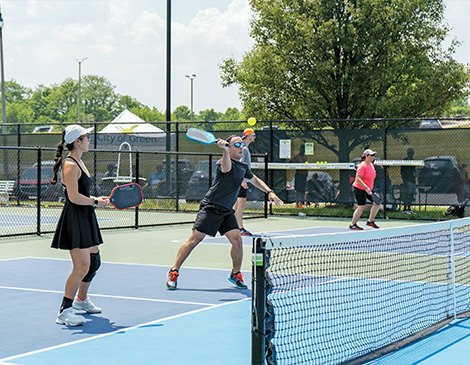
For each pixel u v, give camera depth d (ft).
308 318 18.61
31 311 20.88
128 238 43.93
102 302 22.33
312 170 61.67
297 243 14.08
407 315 19.98
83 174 18.86
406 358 15.80
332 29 67.46
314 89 71.82
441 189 56.90
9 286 25.35
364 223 55.01
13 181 75.72
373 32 67.51
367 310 20.12
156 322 19.34
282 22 70.64
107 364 14.96
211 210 24.63
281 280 24.67
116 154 72.90
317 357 14.90
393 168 58.49
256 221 57.11
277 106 75.61
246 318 19.95
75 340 17.21
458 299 22.93
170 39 69.82
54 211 69.92
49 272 28.89
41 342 17.01
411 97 68.08
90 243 18.97
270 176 63.21
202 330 18.37
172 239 43.34
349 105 72.33
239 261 25.29
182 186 68.80
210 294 23.89
